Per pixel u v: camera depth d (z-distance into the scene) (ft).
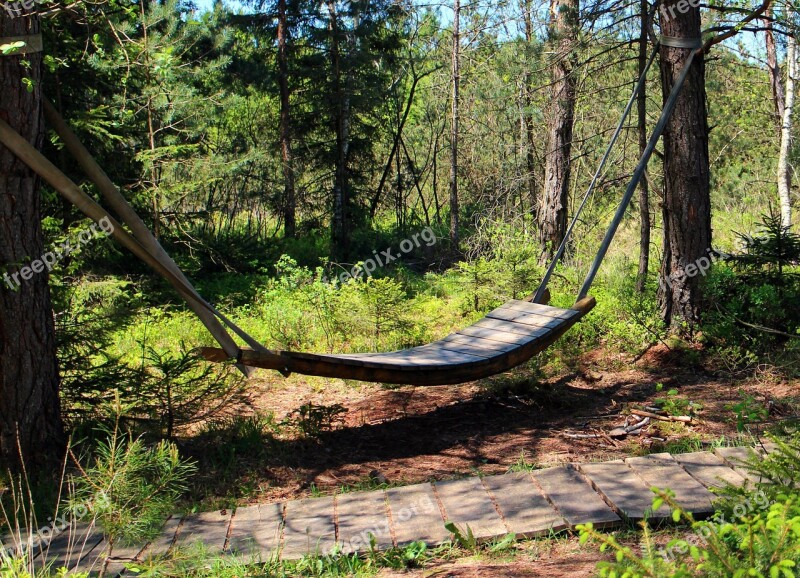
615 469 17.76
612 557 13.38
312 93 79.87
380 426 25.57
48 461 19.95
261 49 83.82
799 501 8.00
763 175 69.82
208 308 19.58
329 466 21.68
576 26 43.39
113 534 12.84
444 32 100.12
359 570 14.17
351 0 76.95
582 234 58.49
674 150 32.17
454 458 22.06
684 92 31.78
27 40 18.45
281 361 20.79
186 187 47.75
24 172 19.39
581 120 66.18
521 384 27.91
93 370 23.00
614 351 33.06
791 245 31.01
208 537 15.81
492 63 84.38
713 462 17.89
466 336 26.68
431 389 30.17
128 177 45.11
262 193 82.53
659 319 32.91
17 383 19.61
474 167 92.63
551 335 25.88
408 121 114.42
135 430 21.76
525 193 80.43
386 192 102.01
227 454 21.95
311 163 85.51
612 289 40.93
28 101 18.84
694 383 28.60
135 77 40.50
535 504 16.20
